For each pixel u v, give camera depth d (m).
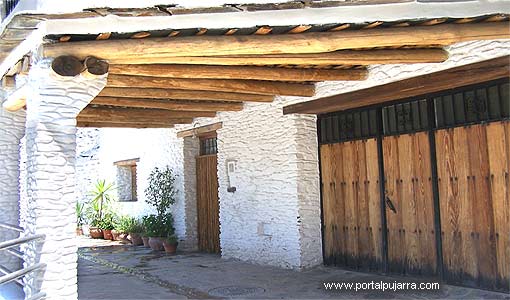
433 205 5.74
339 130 6.93
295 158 6.96
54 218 4.14
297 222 6.90
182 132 9.66
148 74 5.00
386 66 5.75
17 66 4.94
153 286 6.31
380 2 3.71
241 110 7.99
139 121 8.72
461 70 5.02
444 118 5.64
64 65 4.01
